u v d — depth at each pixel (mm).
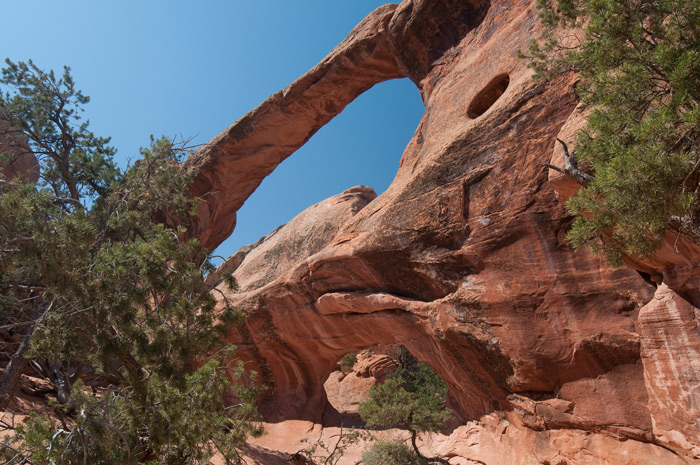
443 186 11305
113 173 17766
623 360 8789
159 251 8367
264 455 13055
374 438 12945
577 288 9281
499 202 10250
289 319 15258
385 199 13742
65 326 8117
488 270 10352
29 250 7652
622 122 5031
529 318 9742
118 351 7359
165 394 7250
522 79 10875
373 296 12609
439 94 15133
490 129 10773
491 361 10500
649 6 5191
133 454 6488
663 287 7547
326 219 19250
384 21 18125
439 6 16156
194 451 7430
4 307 12906
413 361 28375
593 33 5465
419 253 11438
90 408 6266
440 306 11062
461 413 13852
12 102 16516
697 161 4434
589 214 6867
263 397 17562
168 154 14320
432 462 12258
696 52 4430
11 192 7949
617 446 8734
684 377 7148
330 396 24422
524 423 10273
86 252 7852
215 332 8570
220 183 22484
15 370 11289
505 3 14164
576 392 9383
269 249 20203
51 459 5664
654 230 4570
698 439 6973
